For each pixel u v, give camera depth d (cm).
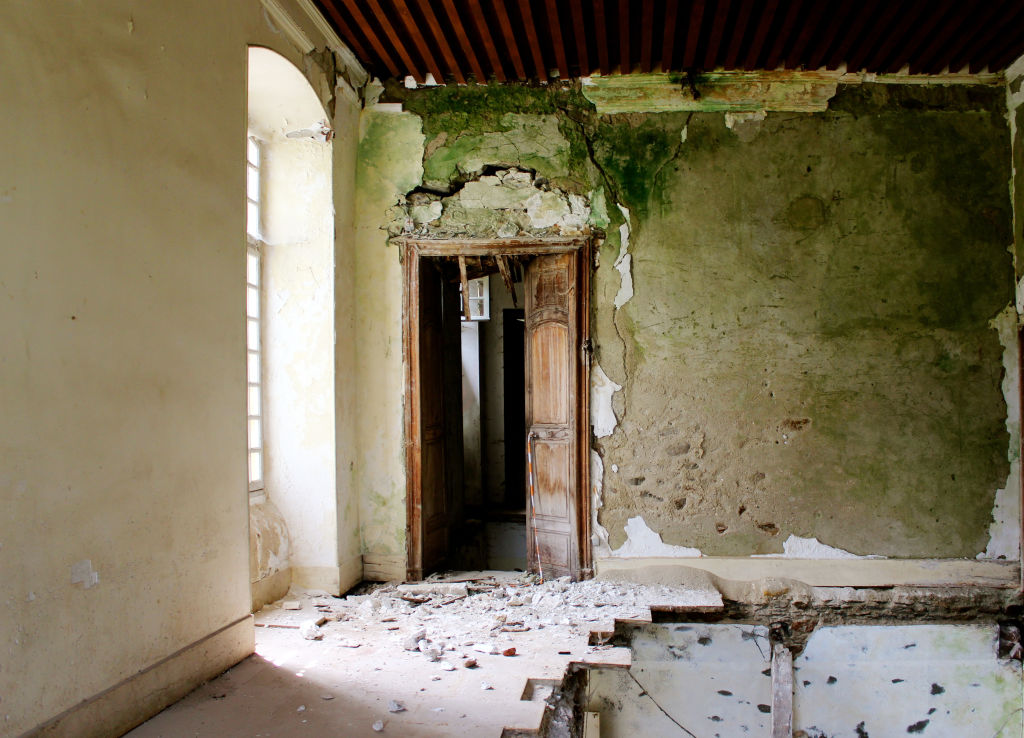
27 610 194
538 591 415
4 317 189
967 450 438
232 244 299
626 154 448
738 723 422
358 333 452
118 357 231
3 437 188
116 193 232
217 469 284
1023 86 426
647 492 443
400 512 448
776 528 439
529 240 447
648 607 385
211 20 289
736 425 442
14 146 194
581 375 443
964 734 424
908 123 442
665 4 373
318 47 395
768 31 401
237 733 229
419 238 450
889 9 368
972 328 439
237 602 297
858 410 439
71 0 215
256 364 417
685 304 445
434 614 374
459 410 620
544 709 256
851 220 442
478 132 452
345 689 268
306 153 420
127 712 229
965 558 436
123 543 231
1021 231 432
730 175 445
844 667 427
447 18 390
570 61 445
